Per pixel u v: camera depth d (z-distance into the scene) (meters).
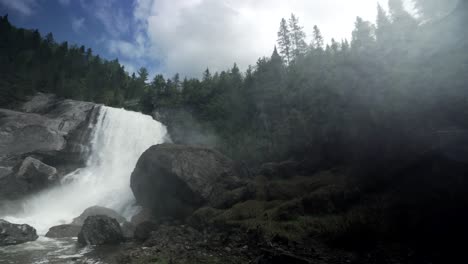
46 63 64.12
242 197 21.95
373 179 17.05
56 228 19.62
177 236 16.94
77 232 19.70
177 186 23.80
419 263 9.17
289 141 32.38
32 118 33.56
